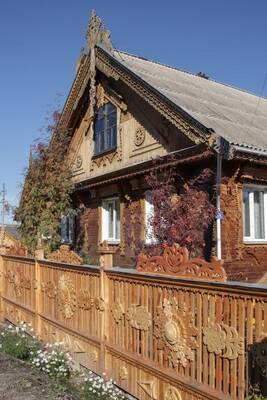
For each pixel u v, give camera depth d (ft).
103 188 49.24
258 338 12.36
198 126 32.55
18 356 24.36
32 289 30.14
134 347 18.24
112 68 46.19
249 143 31.63
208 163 33.65
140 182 42.27
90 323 21.97
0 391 18.65
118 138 46.70
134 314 18.11
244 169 33.24
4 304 36.42
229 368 13.43
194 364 14.84
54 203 50.72
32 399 17.74
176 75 53.78
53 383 19.77
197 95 44.29
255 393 12.34
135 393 18.01
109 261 20.42
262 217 35.88
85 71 51.75
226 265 32.60
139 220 42.63
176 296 15.76
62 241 58.29
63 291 25.00
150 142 41.70
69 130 55.52
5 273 36.42
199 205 31.58
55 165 51.42
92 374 21.06
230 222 33.01
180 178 36.22
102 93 50.49
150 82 41.27
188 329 15.06
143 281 17.56
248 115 43.68
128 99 45.57
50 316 26.84
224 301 13.69
